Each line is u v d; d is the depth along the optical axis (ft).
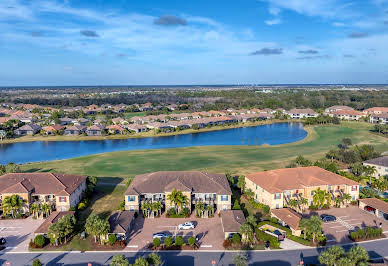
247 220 184.34
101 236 174.40
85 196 234.38
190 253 164.55
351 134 527.81
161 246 170.30
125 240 176.86
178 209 216.54
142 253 164.66
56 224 172.65
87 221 175.32
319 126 624.59
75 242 176.24
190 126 623.36
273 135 547.90
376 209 207.31
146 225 197.88
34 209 206.49
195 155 389.39
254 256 161.07
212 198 219.61
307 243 172.24
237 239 171.42
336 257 140.67
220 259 158.40
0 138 504.84
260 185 225.97
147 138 530.68
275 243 168.86
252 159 365.61
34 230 191.21
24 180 221.87
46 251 166.91
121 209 216.74
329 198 219.00
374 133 529.04
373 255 160.25
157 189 218.59
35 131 564.71
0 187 215.31
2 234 186.29
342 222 199.11
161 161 358.64
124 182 279.90
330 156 358.02
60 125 597.52
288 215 195.42
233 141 497.46
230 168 324.60
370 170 273.54
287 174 236.02
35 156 403.13
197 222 202.28
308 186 221.05
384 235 181.68
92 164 346.74
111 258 159.43
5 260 158.40
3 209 205.36
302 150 412.16
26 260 158.20
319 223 172.04
